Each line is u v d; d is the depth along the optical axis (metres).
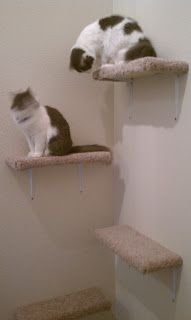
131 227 1.52
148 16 1.26
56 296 1.60
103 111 1.57
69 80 1.47
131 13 1.37
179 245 1.19
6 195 1.43
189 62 1.06
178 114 1.14
